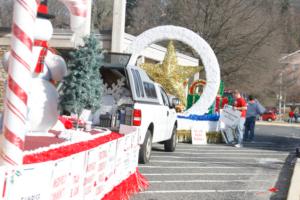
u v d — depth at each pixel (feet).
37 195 14.28
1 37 65.67
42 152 18.13
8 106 14.88
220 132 62.59
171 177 33.50
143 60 80.53
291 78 239.30
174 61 71.05
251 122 67.87
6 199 12.49
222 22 160.35
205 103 68.44
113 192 23.61
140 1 203.82
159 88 42.14
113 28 68.03
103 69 35.55
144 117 36.04
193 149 52.29
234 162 42.86
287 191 30.32
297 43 273.33
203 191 29.43
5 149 14.89
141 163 37.93
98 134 26.66
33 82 24.23
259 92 191.31
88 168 19.31
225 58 163.53
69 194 17.19
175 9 169.17
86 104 25.61
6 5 162.91
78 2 23.73
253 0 162.71
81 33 29.91
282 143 67.41
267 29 166.09
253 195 28.81
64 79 25.44
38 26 24.16
